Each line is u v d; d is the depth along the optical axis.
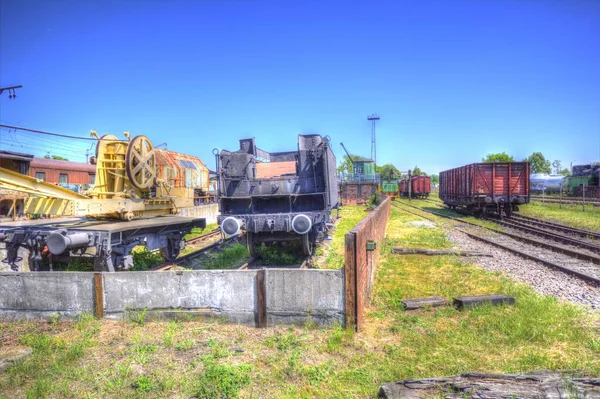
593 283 7.81
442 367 4.23
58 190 8.06
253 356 4.53
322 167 10.05
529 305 6.20
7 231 7.46
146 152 10.13
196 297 5.57
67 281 5.80
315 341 4.89
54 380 4.09
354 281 5.12
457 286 7.61
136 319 5.60
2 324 5.75
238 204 10.26
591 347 4.71
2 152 18.98
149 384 3.91
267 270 5.38
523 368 4.15
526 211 26.05
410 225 19.20
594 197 38.22
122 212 9.28
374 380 3.99
